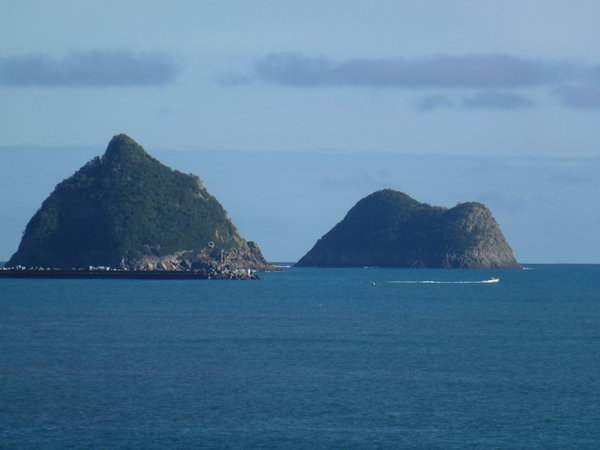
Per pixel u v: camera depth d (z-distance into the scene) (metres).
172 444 180.12
